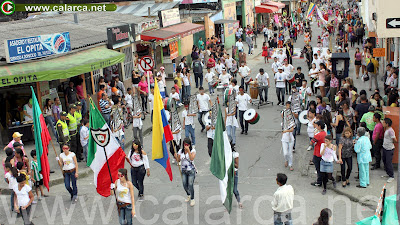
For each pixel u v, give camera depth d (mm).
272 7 55469
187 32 28172
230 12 44625
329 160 11953
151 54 26469
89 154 11312
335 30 58000
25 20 22266
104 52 19766
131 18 26234
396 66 23281
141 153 11867
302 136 17297
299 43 48625
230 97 16047
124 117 18969
